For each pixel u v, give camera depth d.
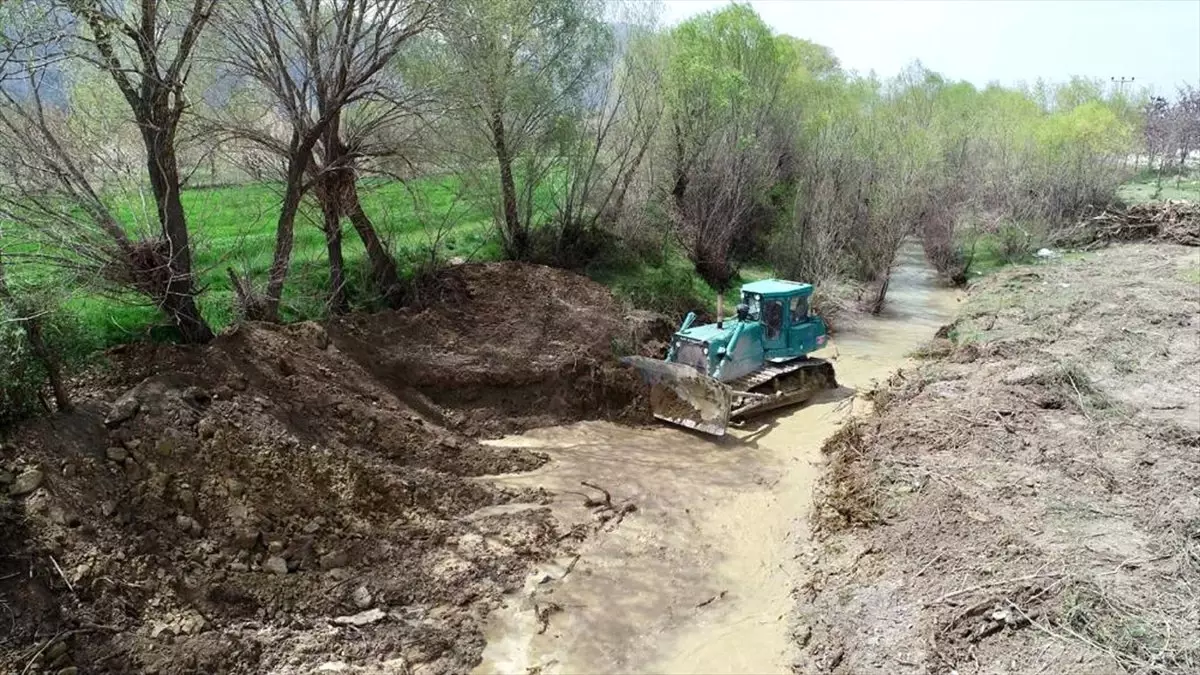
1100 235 29.73
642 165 22.08
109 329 11.77
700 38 23.86
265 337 11.88
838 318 21.58
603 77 19.88
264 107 13.72
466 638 8.39
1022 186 29.81
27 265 10.08
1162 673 6.79
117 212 11.74
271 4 12.52
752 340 14.91
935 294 25.17
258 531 8.92
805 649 8.23
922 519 9.83
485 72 15.21
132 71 10.70
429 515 10.40
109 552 7.93
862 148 24.69
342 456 10.41
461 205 19.33
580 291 17.02
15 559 7.42
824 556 9.88
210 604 8.08
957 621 7.89
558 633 8.55
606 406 14.54
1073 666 6.98
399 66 14.34
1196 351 16.50
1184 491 10.18
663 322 17.58
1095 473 10.73
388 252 15.66
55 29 9.91
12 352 8.52
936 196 26.41
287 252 13.38
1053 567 8.40
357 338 13.47
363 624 8.40
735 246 24.20
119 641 7.34
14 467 8.09
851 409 14.95
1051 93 44.25
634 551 10.12
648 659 8.20
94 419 9.09
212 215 15.73
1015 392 13.73
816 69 37.41
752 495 11.64
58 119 10.95
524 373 14.21
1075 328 18.34
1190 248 27.31
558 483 11.83
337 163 13.48
